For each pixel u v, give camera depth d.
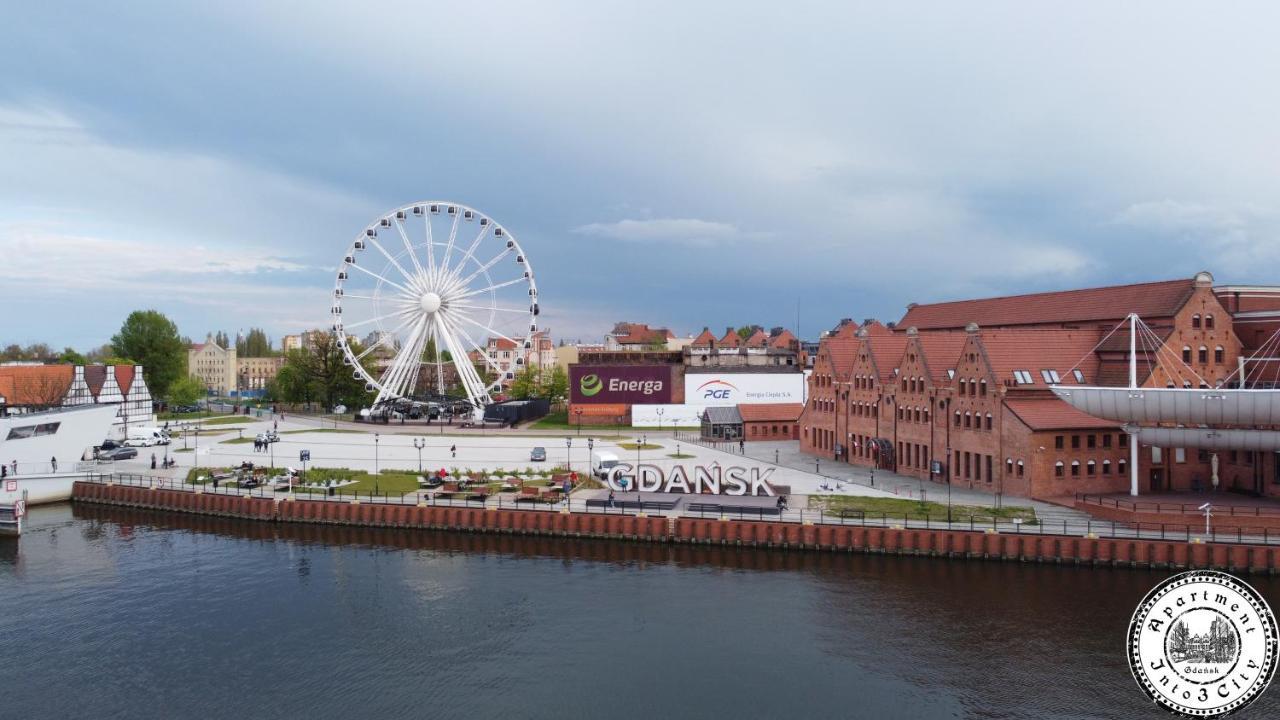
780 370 161.00
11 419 96.50
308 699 46.28
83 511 91.81
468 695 46.38
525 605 59.44
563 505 79.75
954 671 48.00
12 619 58.06
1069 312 97.31
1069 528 67.06
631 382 164.25
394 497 85.31
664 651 51.41
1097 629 53.09
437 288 169.25
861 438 105.56
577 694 46.25
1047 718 42.94
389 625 56.28
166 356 199.62
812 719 43.28
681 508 77.50
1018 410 79.56
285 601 61.22
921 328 124.31
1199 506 67.44
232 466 104.44
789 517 73.12
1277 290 84.50
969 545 67.19
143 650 52.88
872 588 61.22
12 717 44.62
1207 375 81.25
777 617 56.25
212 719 44.22
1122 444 78.69
